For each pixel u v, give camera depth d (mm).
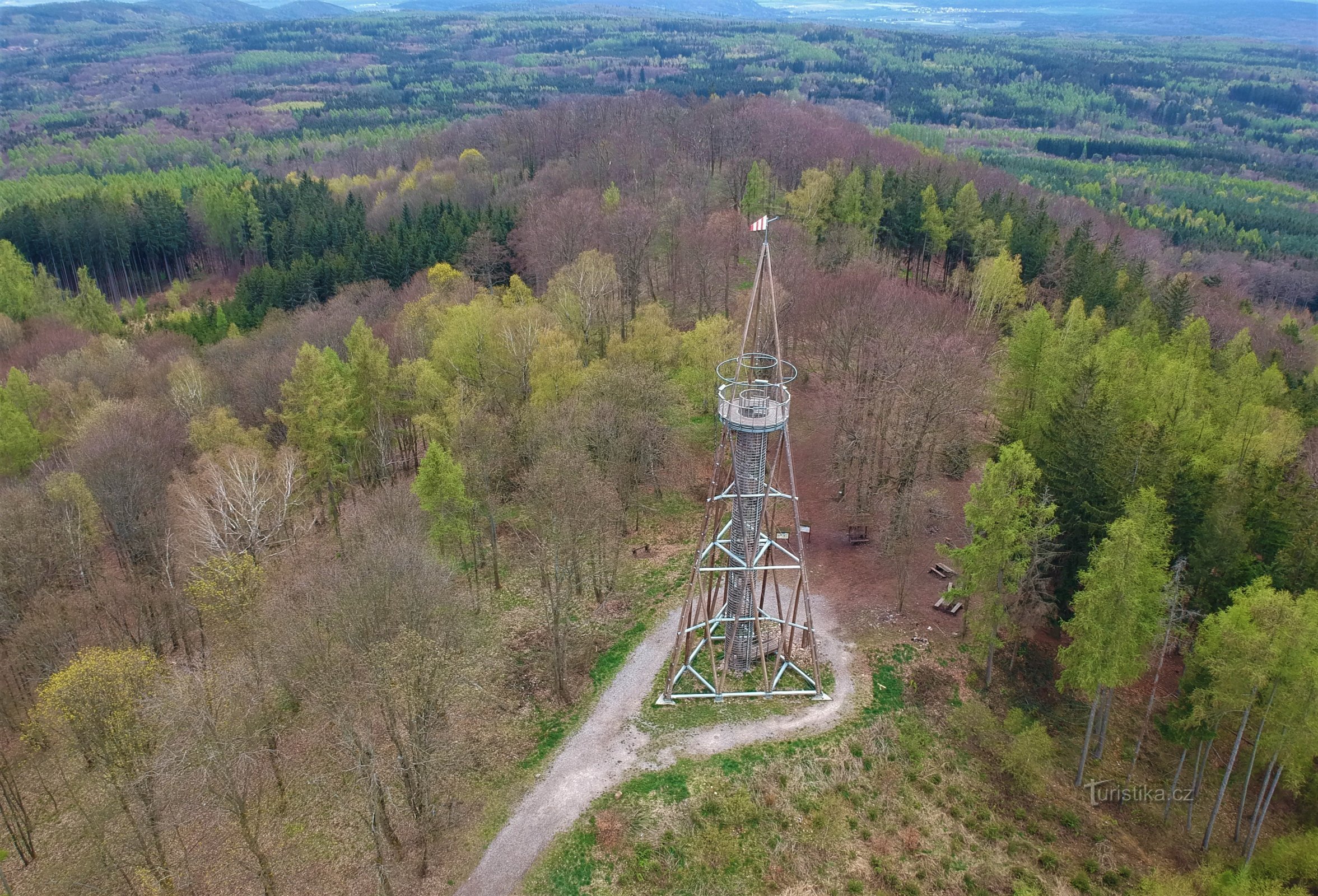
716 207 123188
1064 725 53812
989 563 51156
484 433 69938
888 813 46500
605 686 54469
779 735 50219
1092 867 44469
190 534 61281
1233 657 43375
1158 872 43625
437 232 120000
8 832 46844
